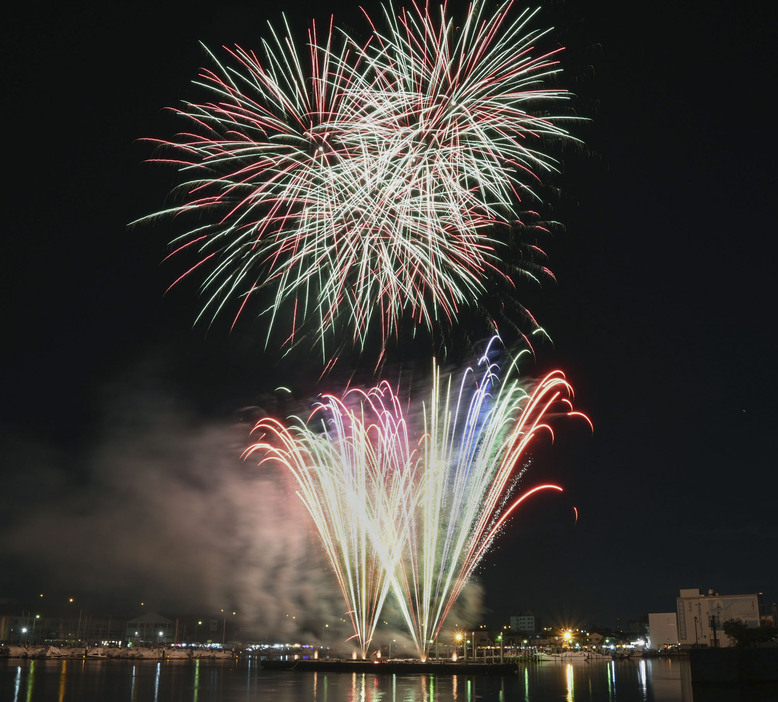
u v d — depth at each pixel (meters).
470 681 87.38
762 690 57.34
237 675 98.25
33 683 75.94
